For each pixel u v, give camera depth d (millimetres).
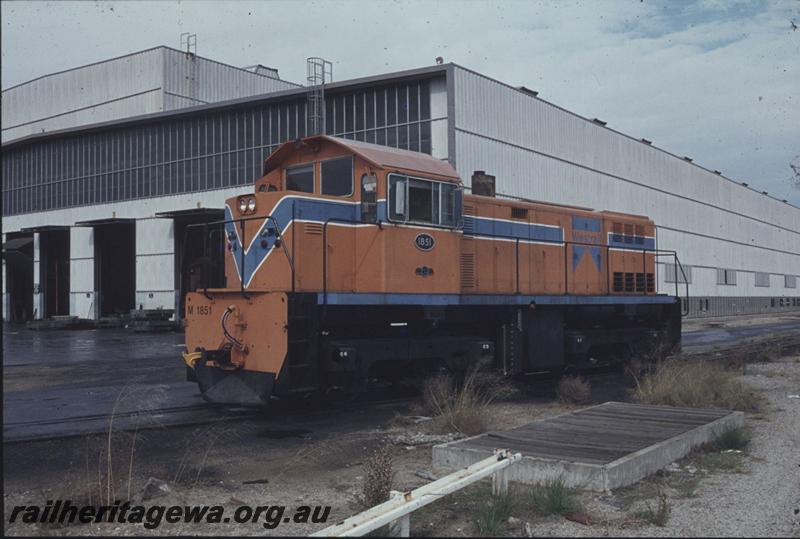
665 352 18188
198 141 36844
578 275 16469
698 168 52281
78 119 46500
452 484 5914
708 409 10562
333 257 11297
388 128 29672
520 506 6449
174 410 11453
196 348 11180
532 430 8961
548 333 15102
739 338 29516
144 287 38969
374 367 12055
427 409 11383
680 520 6141
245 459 8344
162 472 7590
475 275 13641
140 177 39406
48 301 44969
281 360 10203
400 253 11555
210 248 12297
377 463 6680
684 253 49344
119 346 25844
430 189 12219
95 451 8375
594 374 17219
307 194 11062
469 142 28641
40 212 44812
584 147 37156
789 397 13023
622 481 7113
